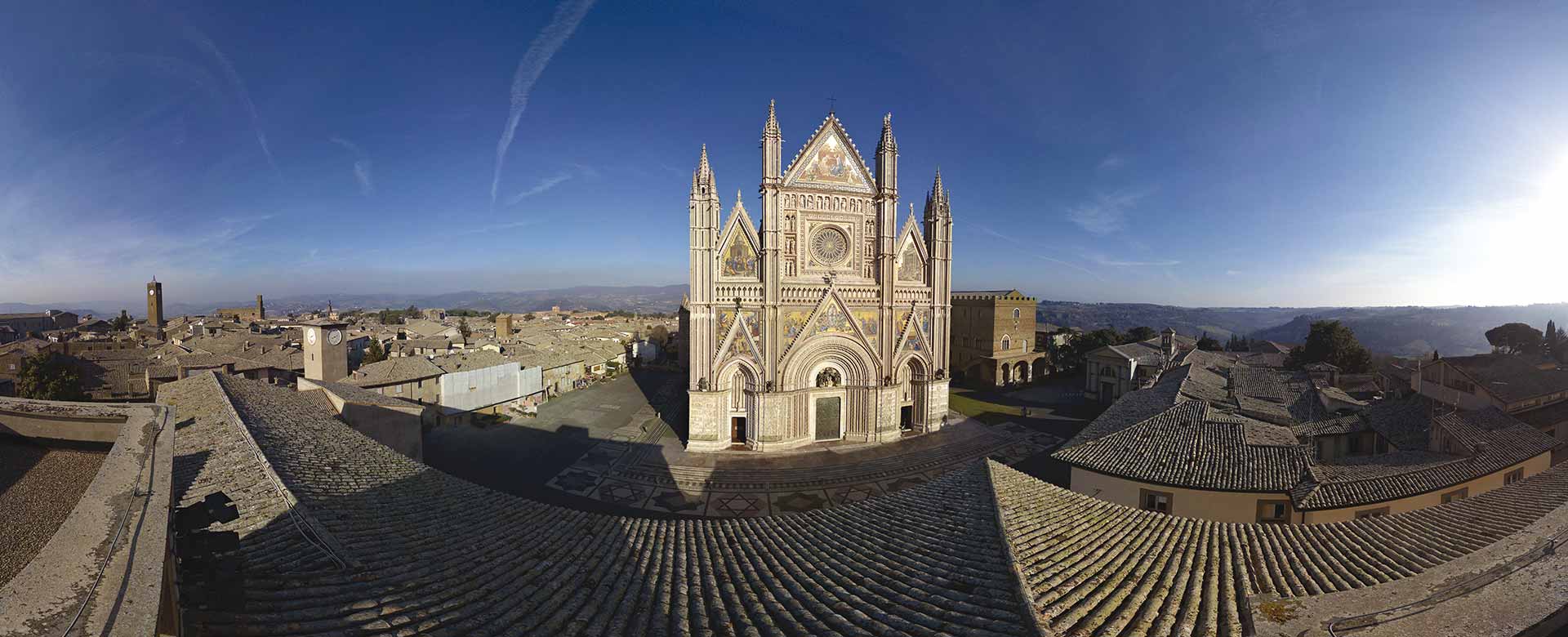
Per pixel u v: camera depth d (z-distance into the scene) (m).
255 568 12.41
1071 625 12.36
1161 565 16.09
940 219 60.44
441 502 20.23
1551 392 51.88
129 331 138.00
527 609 13.09
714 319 53.75
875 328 57.56
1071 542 17.44
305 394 40.19
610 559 16.91
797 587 15.06
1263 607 9.28
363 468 22.72
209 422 24.61
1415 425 42.06
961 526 18.66
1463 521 20.33
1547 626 7.83
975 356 91.75
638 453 53.59
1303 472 31.30
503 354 75.38
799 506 42.03
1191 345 110.81
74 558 6.63
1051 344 110.25
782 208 55.00
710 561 17.16
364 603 11.76
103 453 12.02
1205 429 35.91
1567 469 23.72
